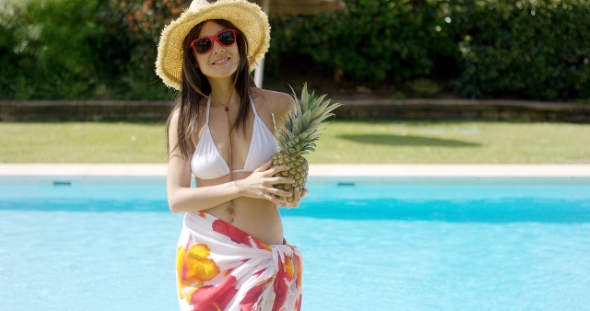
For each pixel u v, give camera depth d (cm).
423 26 1611
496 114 1550
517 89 1659
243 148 305
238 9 313
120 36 1574
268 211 308
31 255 612
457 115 1549
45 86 1564
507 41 1606
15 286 527
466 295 507
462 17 1596
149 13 1509
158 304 489
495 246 643
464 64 1641
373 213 779
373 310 477
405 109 1540
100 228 711
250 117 308
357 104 1529
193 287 299
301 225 728
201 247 300
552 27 1605
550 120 1534
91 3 1577
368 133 1291
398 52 1653
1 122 1408
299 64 1761
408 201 823
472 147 1118
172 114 317
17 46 1548
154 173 852
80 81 1603
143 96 1536
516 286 527
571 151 1072
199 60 305
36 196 838
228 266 296
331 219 753
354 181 849
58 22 1561
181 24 308
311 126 284
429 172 863
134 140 1174
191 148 308
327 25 1577
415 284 534
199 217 303
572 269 570
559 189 842
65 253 619
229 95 315
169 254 617
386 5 1576
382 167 907
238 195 288
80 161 968
